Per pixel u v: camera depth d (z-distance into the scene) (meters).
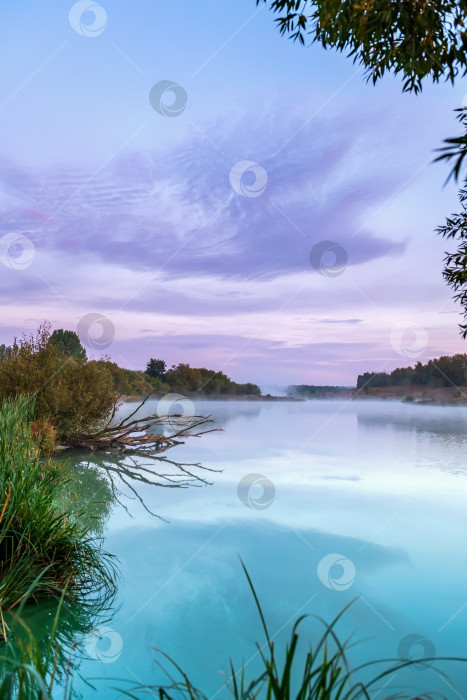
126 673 2.19
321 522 4.78
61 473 4.38
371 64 3.35
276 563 3.63
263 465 8.18
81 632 2.57
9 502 3.24
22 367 9.91
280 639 2.53
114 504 5.50
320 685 1.18
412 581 3.30
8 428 4.16
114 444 10.20
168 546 4.03
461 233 4.41
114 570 3.46
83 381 10.27
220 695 2.00
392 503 5.49
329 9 2.83
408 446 10.60
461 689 2.06
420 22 2.66
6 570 2.94
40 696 1.97
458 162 1.47
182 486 6.55
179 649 2.41
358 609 2.88
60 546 3.31
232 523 4.75
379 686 2.09
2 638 2.44
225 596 3.04
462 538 4.25
